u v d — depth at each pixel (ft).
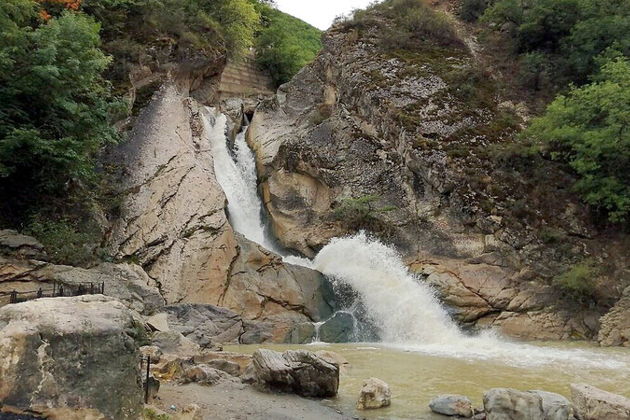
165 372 32.83
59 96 50.19
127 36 79.61
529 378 38.45
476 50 93.15
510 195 67.77
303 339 55.62
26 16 54.85
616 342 53.98
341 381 36.94
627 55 76.43
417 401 32.09
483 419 28.30
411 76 84.23
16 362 18.10
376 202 74.33
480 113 78.69
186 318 51.08
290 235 77.25
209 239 63.00
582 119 66.13
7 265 44.04
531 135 71.97
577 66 80.38
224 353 39.06
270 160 86.12
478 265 63.57
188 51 86.89
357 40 93.56
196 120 79.25
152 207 62.85
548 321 58.34
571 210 66.95
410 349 51.34
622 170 64.49
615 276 61.41
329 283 64.90
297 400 31.12
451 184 69.21
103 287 43.14
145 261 58.54
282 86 100.63
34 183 52.90
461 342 55.16
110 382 19.58
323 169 80.23
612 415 26.58
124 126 68.69
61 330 19.07
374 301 62.03
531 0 91.81
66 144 50.31
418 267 65.51
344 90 88.22
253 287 60.59
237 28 112.37
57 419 18.21
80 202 56.80
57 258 49.19
